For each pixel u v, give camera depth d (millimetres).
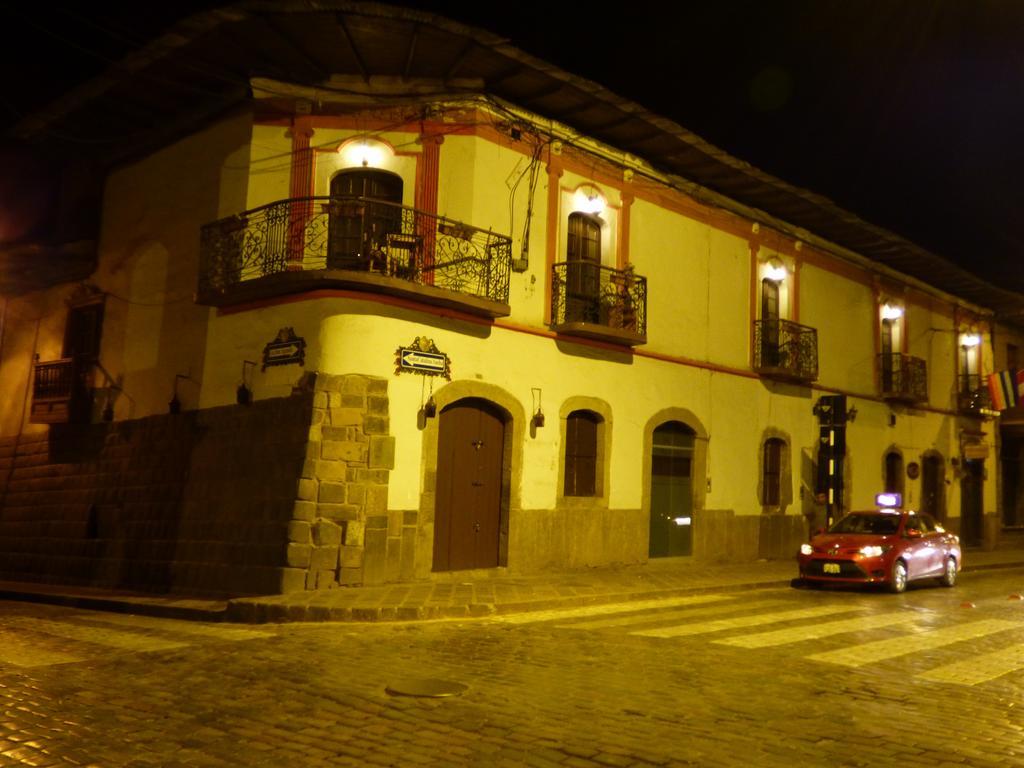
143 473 16609
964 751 5656
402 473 14125
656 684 7484
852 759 5461
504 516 15688
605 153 17547
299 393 13828
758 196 20562
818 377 22703
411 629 10594
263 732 5848
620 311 17500
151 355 17125
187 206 16859
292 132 15344
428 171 15258
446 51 14641
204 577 14469
